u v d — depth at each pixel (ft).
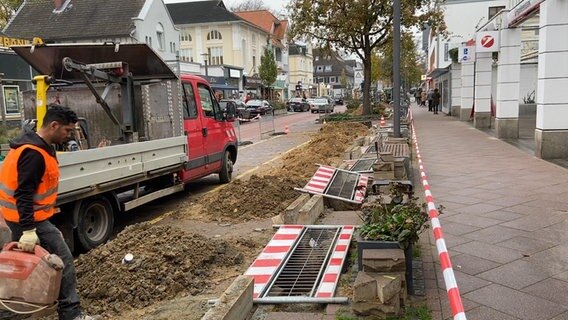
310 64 318.65
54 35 117.39
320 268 17.04
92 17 119.55
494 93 81.66
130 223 26.25
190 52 193.67
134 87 29.07
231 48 190.08
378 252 13.61
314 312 13.88
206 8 195.31
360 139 51.78
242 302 13.38
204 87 34.12
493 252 17.62
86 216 21.36
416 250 17.78
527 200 24.86
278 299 14.43
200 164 32.07
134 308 15.06
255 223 24.30
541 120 37.86
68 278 13.00
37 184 12.03
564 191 26.50
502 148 45.55
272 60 197.57
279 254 18.47
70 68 23.91
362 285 12.93
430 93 126.62
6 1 139.23
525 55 88.22
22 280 11.75
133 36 115.14
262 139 72.64
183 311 14.30
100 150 21.35
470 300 13.92
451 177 32.14
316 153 46.42
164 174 27.27
